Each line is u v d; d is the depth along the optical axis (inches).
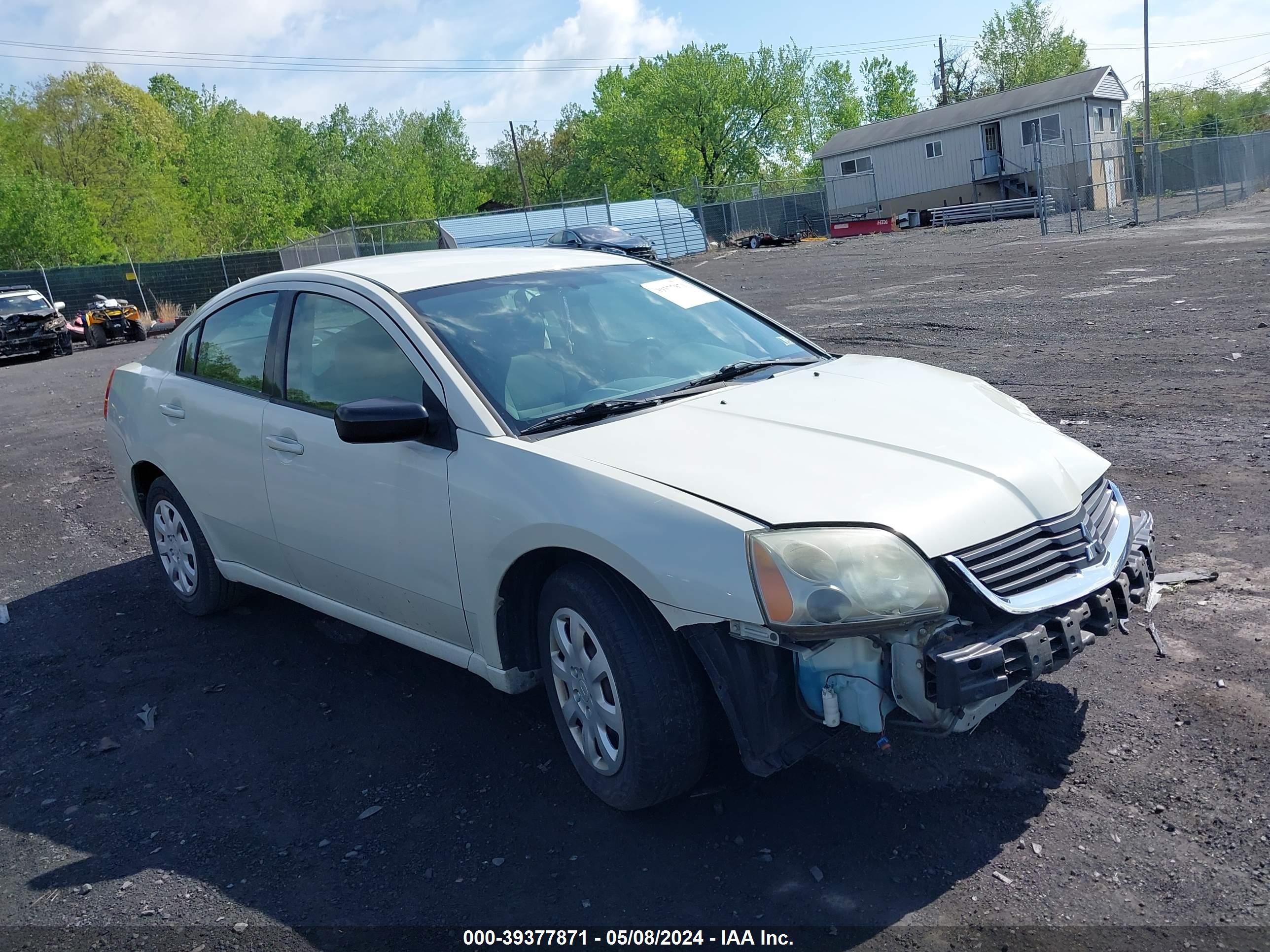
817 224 1946.4
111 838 134.5
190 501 192.9
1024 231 1243.8
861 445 123.7
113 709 173.0
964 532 110.7
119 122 2352.4
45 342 1017.5
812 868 114.3
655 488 116.6
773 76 2568.9
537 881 117.1
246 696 173.0
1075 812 119.5
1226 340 390.0
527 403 139.5
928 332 494.6
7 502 337.1
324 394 159.0
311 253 1728.6
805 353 170.4
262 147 3282.5
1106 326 450.6
